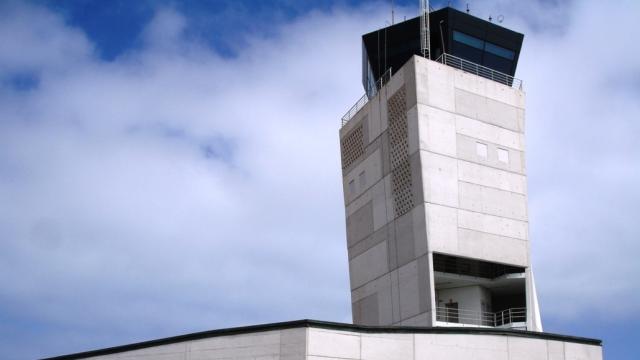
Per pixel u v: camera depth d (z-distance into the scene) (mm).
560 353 36094
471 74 45844
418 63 44281
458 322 44250
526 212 45094
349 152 50500
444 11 47875
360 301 46719
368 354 32062
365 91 53531
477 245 42812
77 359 36688
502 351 34688
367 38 50531
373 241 46281
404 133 44562
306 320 31047
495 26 48719
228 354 32188
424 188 42312
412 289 42188
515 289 45781
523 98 47281
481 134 45062
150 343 34469
